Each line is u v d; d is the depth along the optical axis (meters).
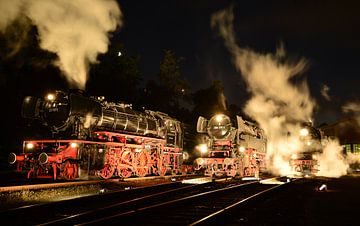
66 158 15.97
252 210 10.98
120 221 8.64
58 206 10.43
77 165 16.25
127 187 16.27
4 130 25.48
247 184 16.97
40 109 17.59
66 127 16.61
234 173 21.98
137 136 20.22
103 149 17.52
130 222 8.85
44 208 9.99
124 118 19.52
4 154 25.12
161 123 23.09
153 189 15.76
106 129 18.41
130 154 19.69
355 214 10.16
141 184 17.67
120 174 18.88
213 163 22.17
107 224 8.33
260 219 9.57
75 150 16.14
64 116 16.47
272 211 10.73
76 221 8.73
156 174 22.52
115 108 19.38
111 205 10.69
